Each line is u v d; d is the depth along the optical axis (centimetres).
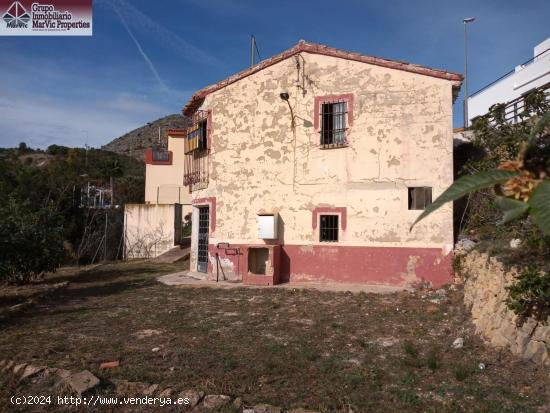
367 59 1212
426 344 675
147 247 2372
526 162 129
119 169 4234
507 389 500
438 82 1157
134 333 761
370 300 993
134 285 1318
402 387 517
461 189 123
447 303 921
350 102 1227
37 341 707
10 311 904
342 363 602
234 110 1370
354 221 1208
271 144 1312
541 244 646
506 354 593
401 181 1173
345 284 1198
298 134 1280
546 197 111
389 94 1195
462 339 674
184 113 1600
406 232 1160
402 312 870
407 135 1176
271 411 457
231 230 1346
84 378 530
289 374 562
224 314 902
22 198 2211
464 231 1153
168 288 1229
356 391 508
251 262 1319
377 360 612
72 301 1066
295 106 1284
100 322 840
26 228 1311
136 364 599
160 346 682
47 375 556
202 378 546
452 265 1098
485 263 781
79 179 2775
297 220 1269
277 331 766
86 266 2005
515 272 626
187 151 1543
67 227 2264
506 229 855
